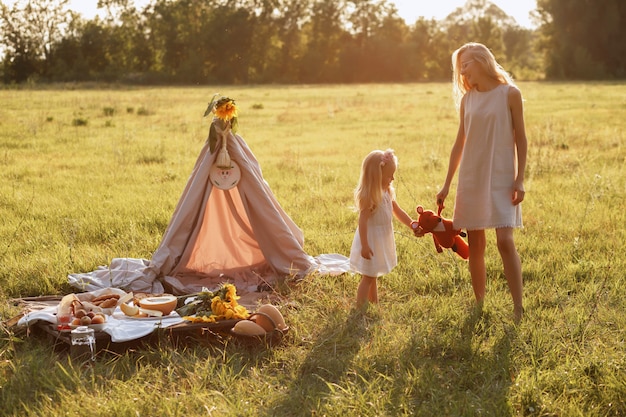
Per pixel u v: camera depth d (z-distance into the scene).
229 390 4.27
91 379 4.38
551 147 15.78
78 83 68.25
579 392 4.19
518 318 5.38
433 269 6.75
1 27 79.62
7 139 17.89
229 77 85.56
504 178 5.38
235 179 6.65
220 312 5.28
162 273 6.62
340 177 12.48
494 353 4.75
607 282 6.27
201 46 85.75
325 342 4.94
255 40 88.19
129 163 14.24
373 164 5.53
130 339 4.90
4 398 4.15
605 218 8.78
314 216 9.22
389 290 6.32
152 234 8.30
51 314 5.21
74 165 13.97
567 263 7.01
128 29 87.19
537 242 7.76
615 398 4.09
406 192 10.75
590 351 4.73
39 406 4.06
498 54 99.12
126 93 47.19
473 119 5.44
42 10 80.31
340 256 7.29
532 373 4.41
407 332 5.07
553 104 30.30
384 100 35.75
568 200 9.98
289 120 24.52
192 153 15.70
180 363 4.67
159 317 5.28
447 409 3.97
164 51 86.94
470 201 5.50
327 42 95.25
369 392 4.16
